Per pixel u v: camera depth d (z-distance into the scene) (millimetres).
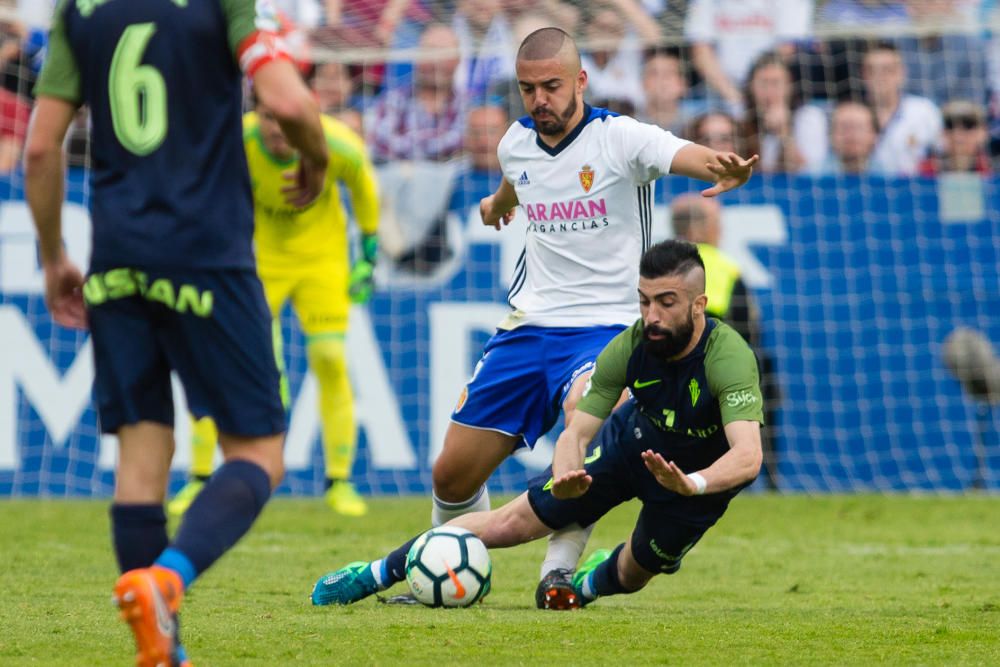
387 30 40531
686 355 15875
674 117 42281
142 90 11078
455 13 40906
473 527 17766
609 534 29406
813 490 37812
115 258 11016
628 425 17094
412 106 41375
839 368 38188
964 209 38812
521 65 18547
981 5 41531
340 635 14328
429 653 13109
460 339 37625
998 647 13945
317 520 30953
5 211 36344
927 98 42750
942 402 38094
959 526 30734
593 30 41281
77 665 12266
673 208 37094
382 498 36531
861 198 38812
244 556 24219
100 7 11258
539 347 19172
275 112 10867
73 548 24984
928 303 38406
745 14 41469
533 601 18484
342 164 31016
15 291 36031
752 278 38156
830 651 13562
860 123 41406
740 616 16609
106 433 11367
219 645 13508
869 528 30312
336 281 32594
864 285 38438
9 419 35688
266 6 11180
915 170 41500
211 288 11023
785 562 24297
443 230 38000
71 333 36188
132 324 11156
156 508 11227
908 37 43438
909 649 13742
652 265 15500
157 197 11000
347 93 41312
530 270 19625
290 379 37188
